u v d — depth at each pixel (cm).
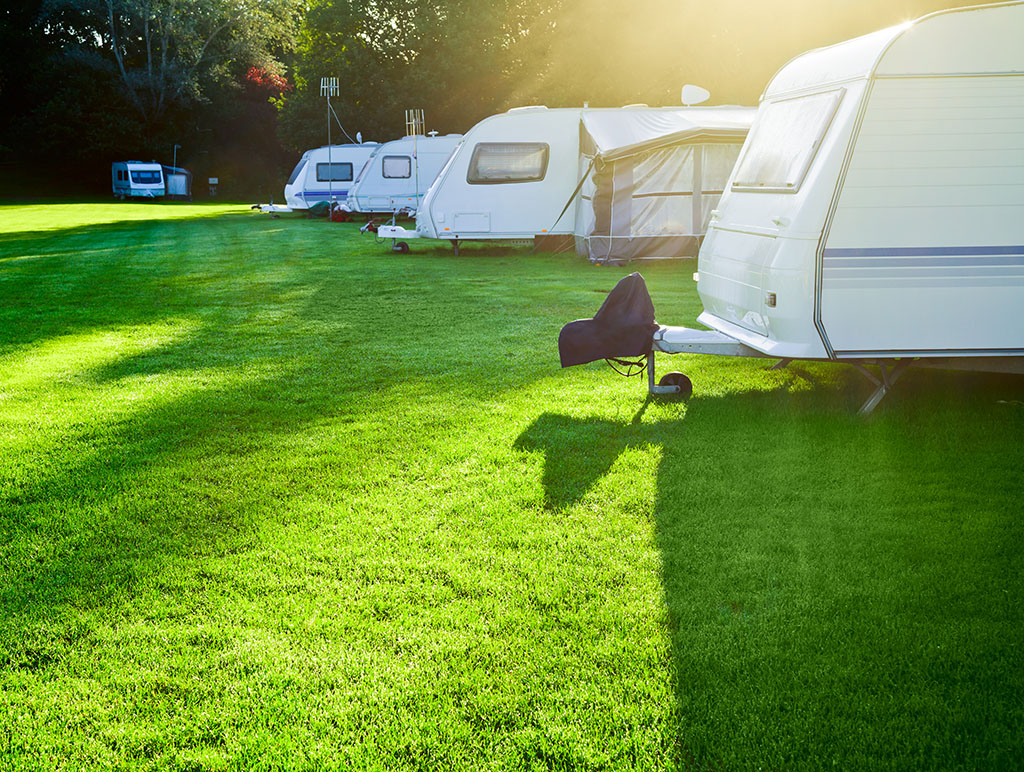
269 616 282
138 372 626
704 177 1254
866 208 436
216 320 844
